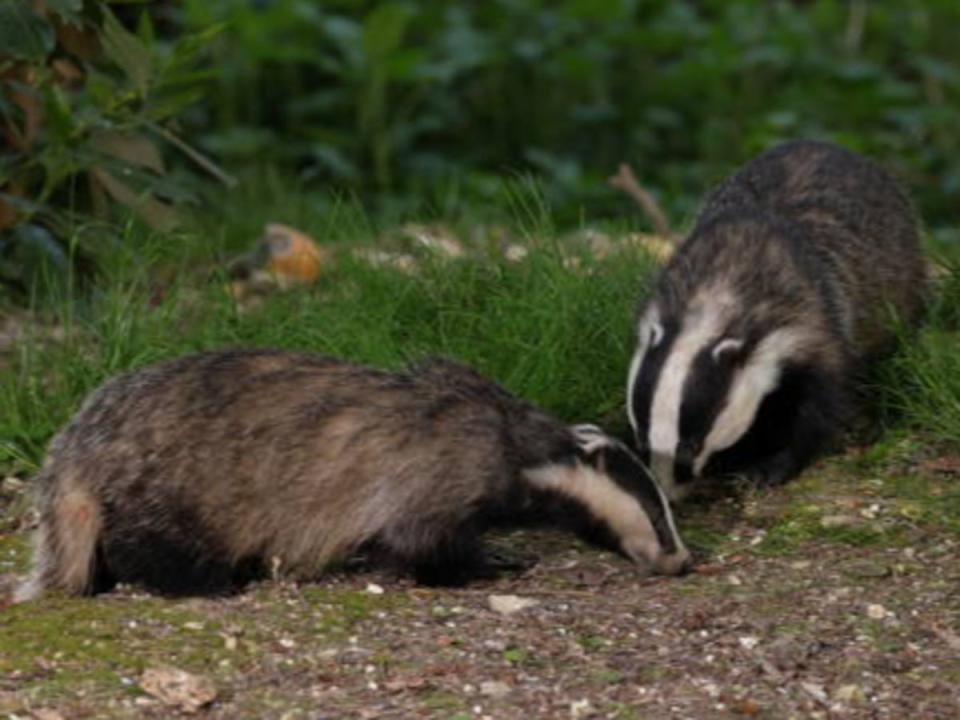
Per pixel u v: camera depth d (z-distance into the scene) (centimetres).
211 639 1030
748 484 1274
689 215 1673
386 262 1489
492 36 2552
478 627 1052
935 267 1549
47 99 1450
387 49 2355
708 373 1227
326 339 1367
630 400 1234
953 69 2634
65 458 1107
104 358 1341
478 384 1143
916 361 1343
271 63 2480
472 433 1110
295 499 1105
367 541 1112
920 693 977
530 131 2520
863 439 1339
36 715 939
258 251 1608
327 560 1119
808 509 1221
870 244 1416
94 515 1094
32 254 1485
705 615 1068
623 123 2538
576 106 2528
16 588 1128
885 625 1055
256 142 2277
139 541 1092
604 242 1636
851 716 952
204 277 1527
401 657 1011
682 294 1291
